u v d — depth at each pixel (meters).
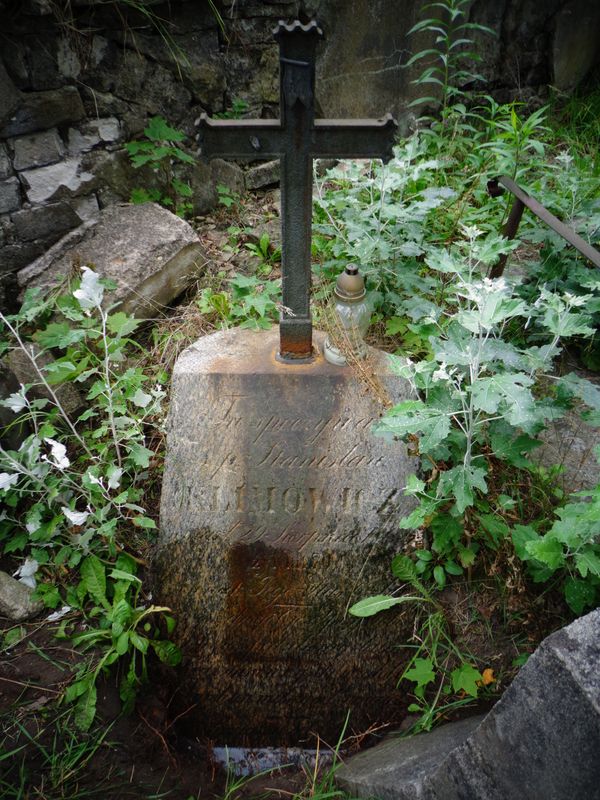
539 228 3.07
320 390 2.29
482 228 3.34
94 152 3.24
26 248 3.13
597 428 2.71
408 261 3.02
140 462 2.41
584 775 1.26
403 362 2.09
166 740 2.18
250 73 3.68
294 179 1.94
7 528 2.45
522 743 1.35
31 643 2.23
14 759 1.98
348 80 3.97
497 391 1.85
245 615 2.24
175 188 3.51
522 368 2.09
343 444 2.27
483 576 2.32
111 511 2.49
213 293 3.09
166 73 3.37
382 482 2.26
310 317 2.24
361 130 1.85
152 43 3.25
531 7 4.45
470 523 2.23
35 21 2.84
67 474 2.46
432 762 1.73
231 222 3.70
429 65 4.27
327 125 1.84
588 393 2.09
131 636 2.11
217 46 3.49
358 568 2.24
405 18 3.95
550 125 4.60
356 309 2.22
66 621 2.30
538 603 2.24
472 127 4.44
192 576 2.23
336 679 2.26
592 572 1.90
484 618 2.26
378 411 2.28
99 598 2.29
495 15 4.38
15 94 2.88
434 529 2.17
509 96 4.77
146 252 3.01
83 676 2.15
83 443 2.46
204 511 2.24
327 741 2.29
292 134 1.86
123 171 3.35
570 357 3.02
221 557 2.23
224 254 3.43
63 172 3.15
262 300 2.75
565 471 2.52
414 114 4.39
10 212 3.05
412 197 3.33
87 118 3.17
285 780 2.18
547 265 2.98
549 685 1.29
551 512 2.35
